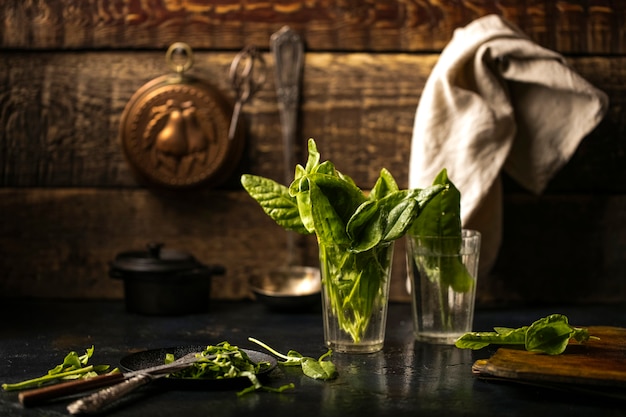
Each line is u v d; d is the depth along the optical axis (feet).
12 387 4.32
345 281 4.74
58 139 5.80
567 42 5.71
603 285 5.79
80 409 4.05
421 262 4.93
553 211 5.76
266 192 4.83
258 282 5.71
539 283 5.79
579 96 5.44
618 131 5.73
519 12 5.71
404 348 4.88
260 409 4.17
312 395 4.30
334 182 4.59
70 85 5.79
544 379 4.25
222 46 5.77
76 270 5.83
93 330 5.18
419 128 5.43
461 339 4.58
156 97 5.72
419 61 5.74
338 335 4.81
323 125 5.77
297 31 5.74
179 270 5.39
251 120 5.80
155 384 4.35
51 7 5.76
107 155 5.81
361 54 5.75
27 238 5.82
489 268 5.56
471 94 5.37
